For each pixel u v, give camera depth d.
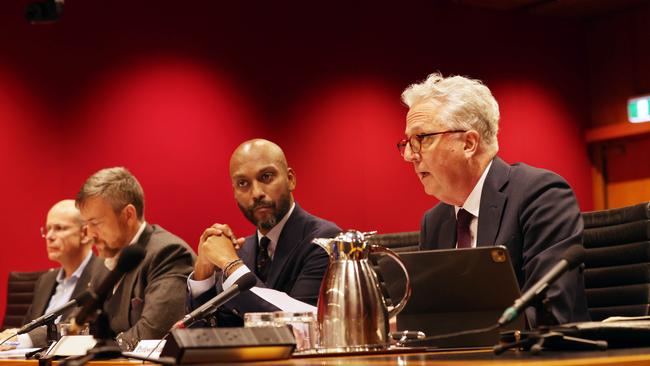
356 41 7.93
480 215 2.75
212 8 7.36
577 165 8.94
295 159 7.54
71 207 5.34
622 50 8.84
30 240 6.66
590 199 8.99
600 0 8.51
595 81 9.09
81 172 6.80
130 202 4.16
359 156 7.80
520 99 8.64
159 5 7.16
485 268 2.06
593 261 3.12
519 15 8.76
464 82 2.87
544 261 2.51
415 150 2.86
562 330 1.80
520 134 8.59
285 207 3.49
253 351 1.70
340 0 7.90
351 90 7.85
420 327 2.19
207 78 7.27
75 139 6.81
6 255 6.57
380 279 3.63
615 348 1.86
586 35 9.16
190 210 7.06
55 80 6.80
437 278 2.12
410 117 2.89
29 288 5.85
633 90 8.75
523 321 2.08
